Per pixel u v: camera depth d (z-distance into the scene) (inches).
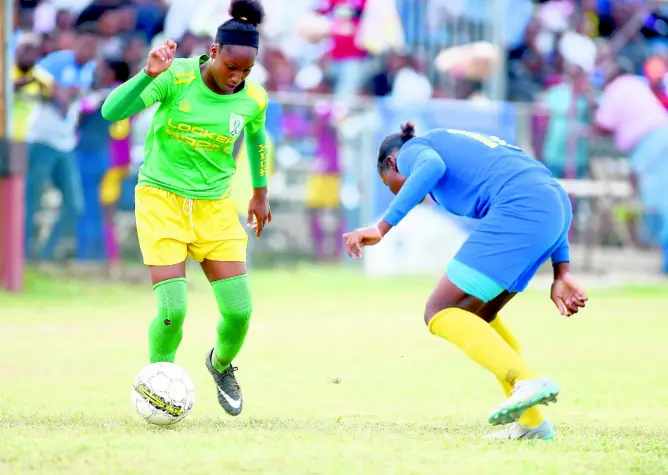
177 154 755.4
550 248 699.4
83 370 1086.4
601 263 2245.3
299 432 707.4
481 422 798.5
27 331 1403.8
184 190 757.3
